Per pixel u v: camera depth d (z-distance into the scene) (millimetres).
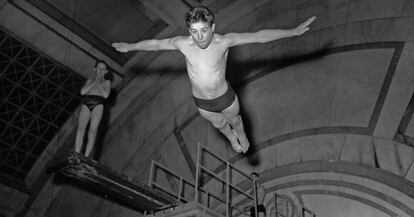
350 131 10008
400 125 9398
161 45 5074
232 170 11305
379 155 9398
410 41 9922
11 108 13570
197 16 4461
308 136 10539
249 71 12281
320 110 10656
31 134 13977
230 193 10969
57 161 6480
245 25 13242
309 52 11469
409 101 9461
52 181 14078
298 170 10234
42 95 13859
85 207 13523
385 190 9016
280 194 10219
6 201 13383
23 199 13695
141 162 13461
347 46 10867
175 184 12344
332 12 11562
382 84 9984
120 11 13055
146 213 7453
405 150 9125
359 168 9484
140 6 12945
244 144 6262
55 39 13172
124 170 13695
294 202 9930
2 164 13594
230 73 12547
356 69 10516
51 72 13719
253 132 11438
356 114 10094
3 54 12992
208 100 5293
